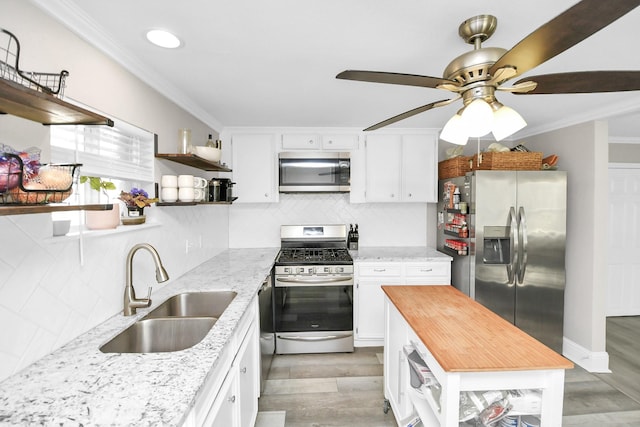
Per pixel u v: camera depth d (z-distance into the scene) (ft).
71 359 3.48
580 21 2.47
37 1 3.48
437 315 5.09
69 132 4.08
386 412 6.70
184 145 6.47
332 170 10.02
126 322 4.58
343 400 7.19
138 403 2.68
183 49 5.14
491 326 4.64
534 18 4.31
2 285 3.09
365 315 9.74
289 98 7.66
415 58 5.53
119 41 4.81
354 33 4.70
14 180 2.43
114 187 4.39
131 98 5.46
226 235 11.14
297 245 11.21
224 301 6.12
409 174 10.66
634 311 12.60
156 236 6.17
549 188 8.82
